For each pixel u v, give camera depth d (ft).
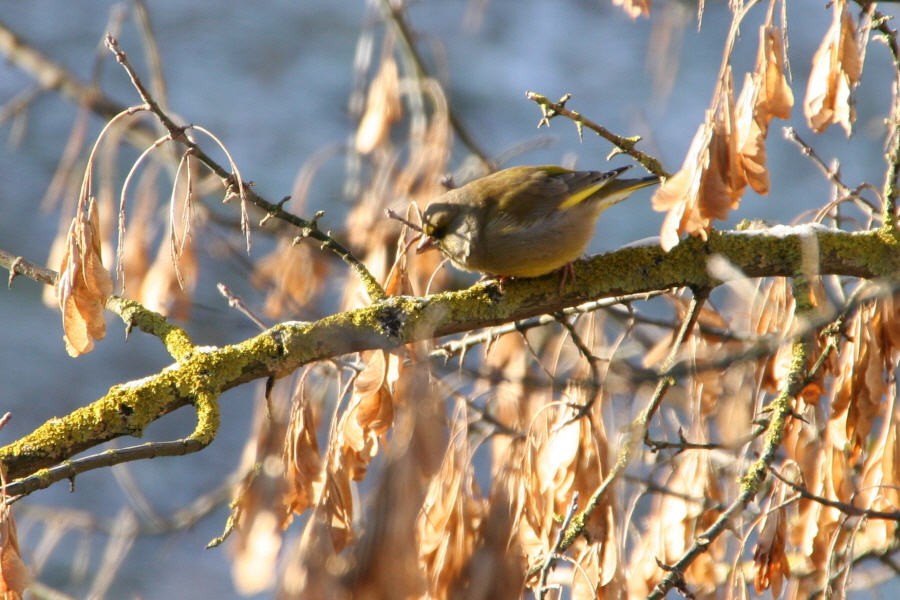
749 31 83.46
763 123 22.59
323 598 15.74
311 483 24.70
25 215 76.02
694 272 28.35
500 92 81.82
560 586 24.98
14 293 74.59
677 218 22.88
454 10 90.33
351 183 45.70
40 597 39.22
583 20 90.07
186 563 58.85
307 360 24.98
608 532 24.44
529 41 88.02
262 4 92.38
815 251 27.48
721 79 22.79
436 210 34.04
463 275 54.34
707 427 28.96
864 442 27.63
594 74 83.51
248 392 72.69
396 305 26.05
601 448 26.21
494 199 32.37
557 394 30.01
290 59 85.61
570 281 28.50
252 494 19.90
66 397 69.05
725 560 34.47
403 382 25.04
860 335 27.20
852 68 23.45
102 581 41.01
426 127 44.29
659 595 22.34
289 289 43.16
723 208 22.58
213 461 67.41
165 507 62.95
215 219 48.78
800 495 24.56
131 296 38.65
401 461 15.97
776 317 29.76
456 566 23.65
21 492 20.26
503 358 36.91
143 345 74.18
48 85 54.95
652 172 26.91
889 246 28.91
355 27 91.56
